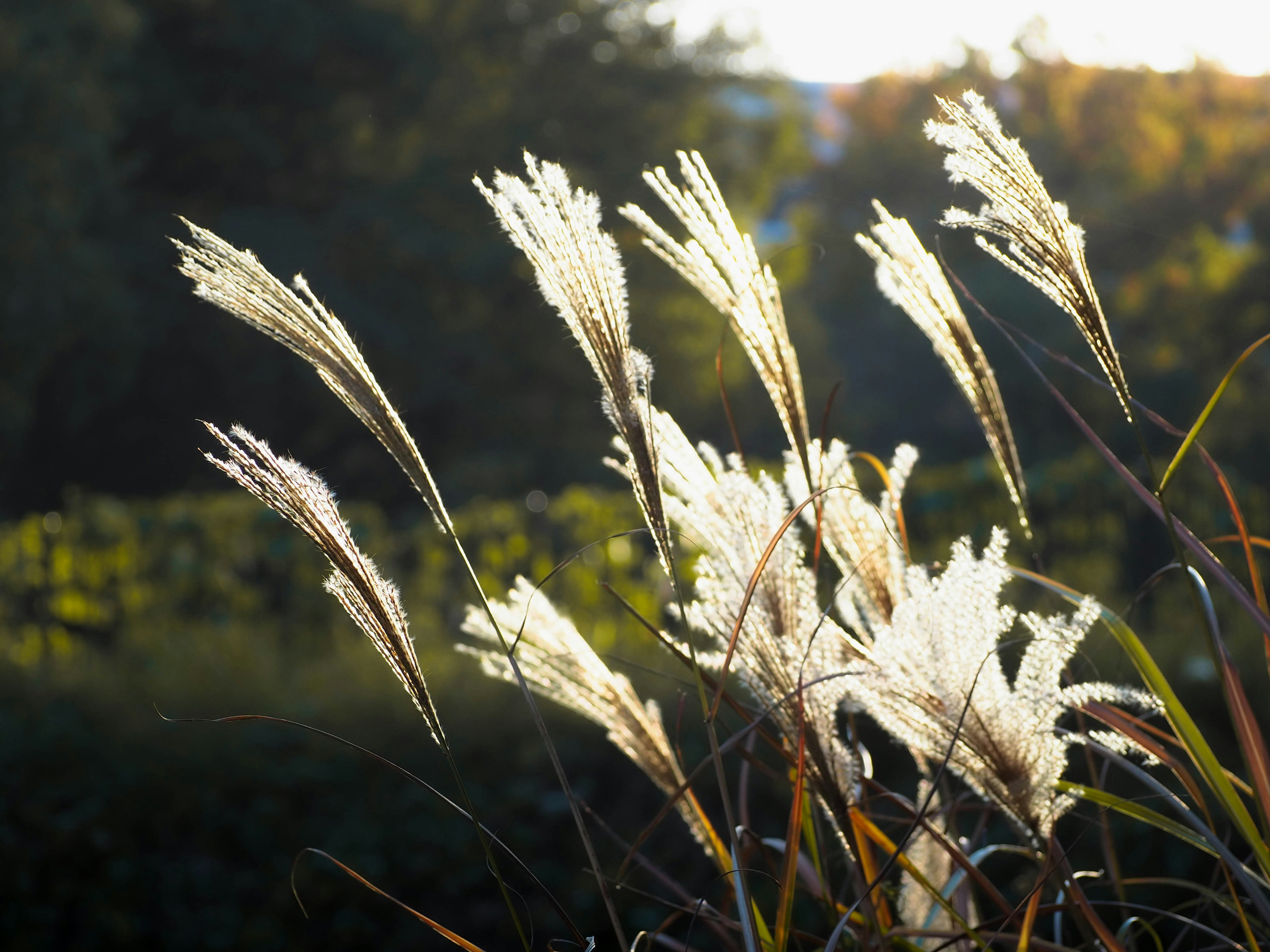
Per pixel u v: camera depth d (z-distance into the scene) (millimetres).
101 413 18375
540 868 4859
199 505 7473
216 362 18266
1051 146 21906
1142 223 17922
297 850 4980
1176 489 6457
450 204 19438
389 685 5621
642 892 1283
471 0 21625
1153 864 3594
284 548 7133
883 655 1157
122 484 19234
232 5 17859
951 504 6789
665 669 5086
